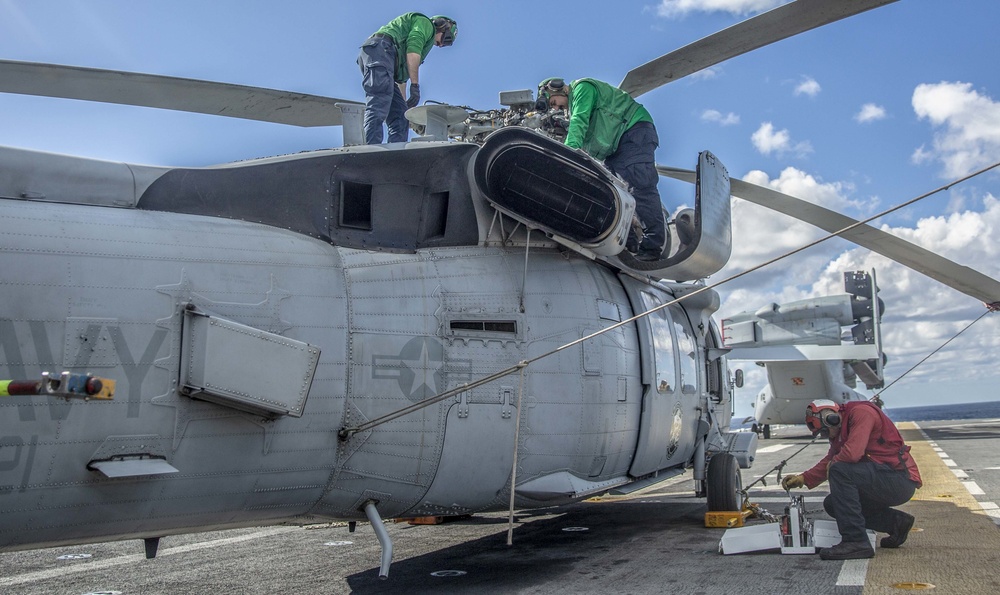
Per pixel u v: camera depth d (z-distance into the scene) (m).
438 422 4.82
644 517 8.39
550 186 5.35
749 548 5.72
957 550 5.51
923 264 7.60
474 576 5.42
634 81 7.32
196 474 4.00
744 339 24.05
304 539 7.78
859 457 5.32
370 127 6.85
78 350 3.69
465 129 6.97
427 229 5.36
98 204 4.33
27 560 6.78
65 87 6.25
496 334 5.18
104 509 3.78
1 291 3.59
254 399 4.06
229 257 4.35
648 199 6.91
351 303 4.66
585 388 5.51
